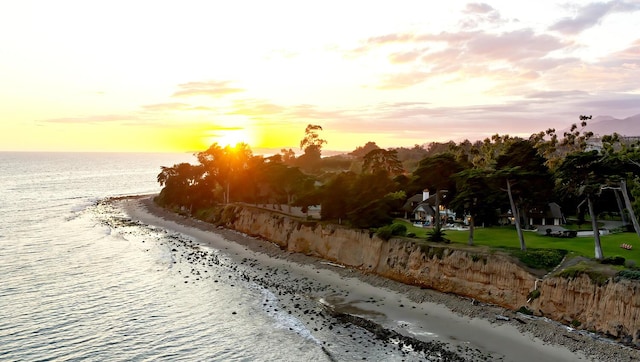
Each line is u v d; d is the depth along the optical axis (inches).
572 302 1627.7
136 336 1689.2
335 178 3132.4
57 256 2893.7
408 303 2003.0
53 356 1508.4
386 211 2741.1
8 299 2038.6
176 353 1557.6
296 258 2849.4
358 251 2586.1
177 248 3250.5
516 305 1796.3
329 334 1701.5
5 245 3171.8
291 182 3831.2
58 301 2041.1
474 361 1453.0
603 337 1503.4
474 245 2169.0
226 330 1748.3
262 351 1568.7
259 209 3791.8
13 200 6067.9
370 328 1742.1
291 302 2064.5
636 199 2285.9
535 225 2810.0
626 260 1780.3
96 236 3641.7
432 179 2476.6
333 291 2208.4
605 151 2652.6
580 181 1893.5
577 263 1777.8
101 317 1867.6
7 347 1560.0
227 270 2640.3
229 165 4795.8
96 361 1483.8
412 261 2230.6
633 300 1469.0
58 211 5083.7
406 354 1525.6
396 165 4202.8
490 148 4463.6
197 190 4874.5
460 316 1819.6
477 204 2178.9
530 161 2418.8
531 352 1496.1
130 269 2628.0
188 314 1915.6
